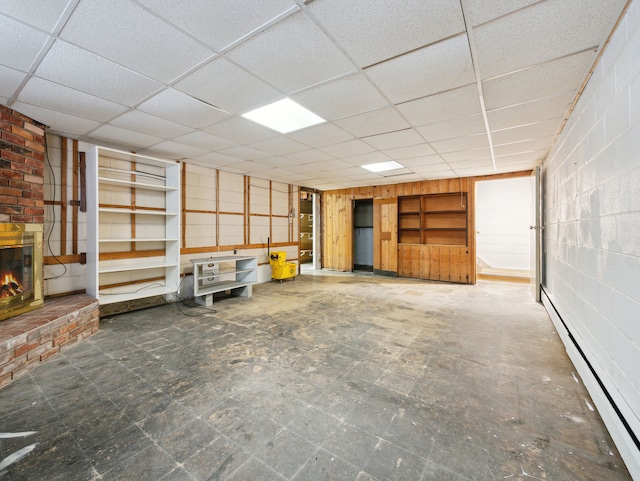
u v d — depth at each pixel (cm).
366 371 241
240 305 449
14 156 276
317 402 198
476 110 283
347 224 821
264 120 311
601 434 167
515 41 180
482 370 243
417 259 706
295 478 137
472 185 630
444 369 245
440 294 532
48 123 311
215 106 276
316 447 157
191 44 184
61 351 273
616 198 176
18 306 268
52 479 135
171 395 204
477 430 171
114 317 383
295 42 182
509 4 149
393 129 336
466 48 188
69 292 357
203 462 146
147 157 397
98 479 135
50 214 343
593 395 198
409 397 204
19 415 181
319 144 394
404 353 276
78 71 213
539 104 269
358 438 164
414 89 242
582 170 249
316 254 865
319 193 866
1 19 158
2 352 214
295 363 254
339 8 153
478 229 796
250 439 162
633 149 153
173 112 288
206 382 222
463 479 137
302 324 358
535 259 480
